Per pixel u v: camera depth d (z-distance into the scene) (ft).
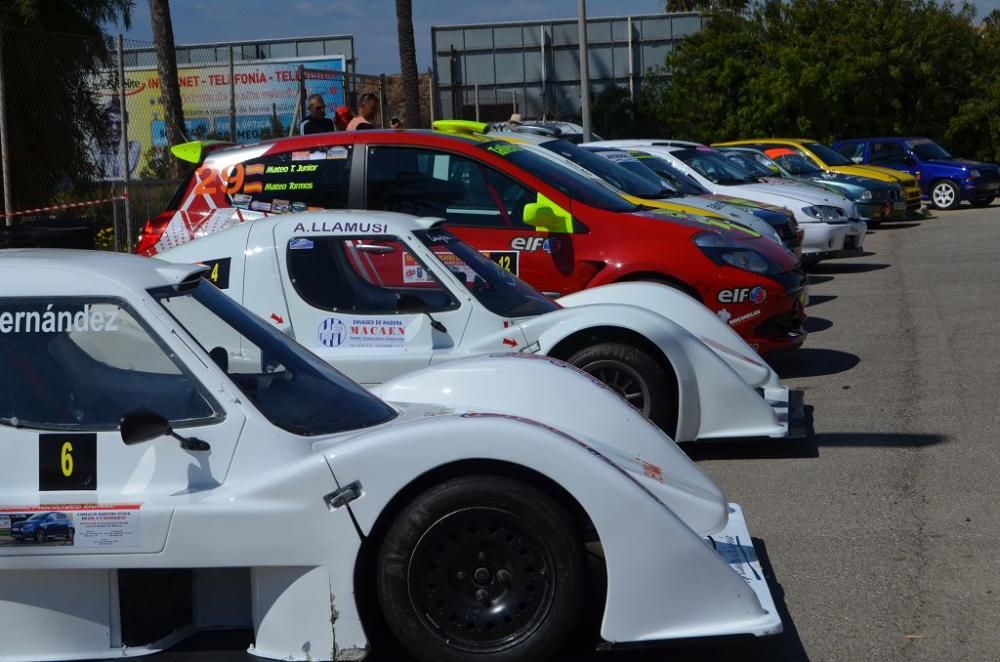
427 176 27.66
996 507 18.25
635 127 112.47
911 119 109.09
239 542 12.14
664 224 27.76
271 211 27.63
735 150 63.05
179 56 108.37
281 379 13.97
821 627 13.93
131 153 60.95
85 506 12.20
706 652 13.32
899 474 20.36
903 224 75.20
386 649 13.26
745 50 111.55
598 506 12.16
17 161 44.11
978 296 41.47
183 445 12.56
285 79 93.30
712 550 12.53
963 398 26.04
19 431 12.70
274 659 12.23
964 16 111.34
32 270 13.16
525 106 111.14
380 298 21.72
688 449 22.67
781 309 28.04
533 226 27.30
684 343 20.99
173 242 27.91
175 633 12.80
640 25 111.86
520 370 15.92
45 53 45.24
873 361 31.14
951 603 14.48
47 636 12.41
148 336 12.94
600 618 13.42
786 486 19.99
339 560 12.16
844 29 108.06
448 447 12.13
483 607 12.26
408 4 72.79
